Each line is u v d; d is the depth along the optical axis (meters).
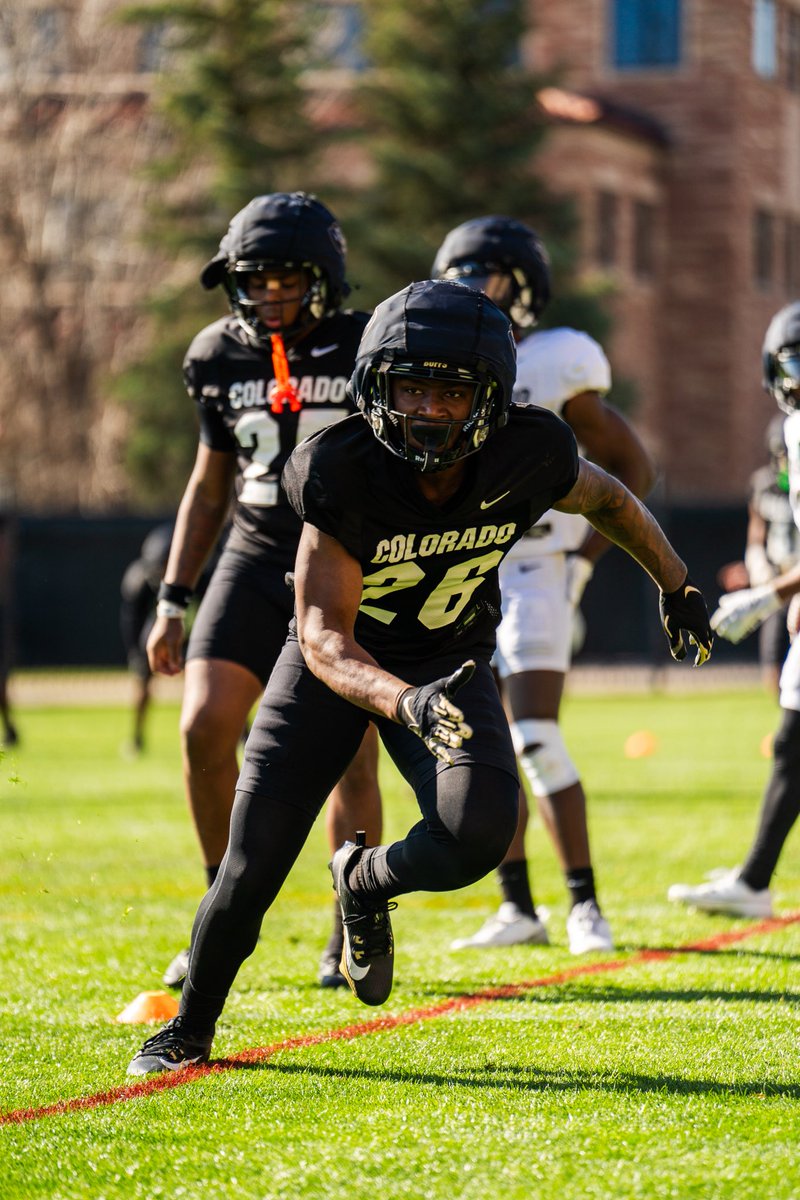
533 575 16.31
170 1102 10.59
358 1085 10.95
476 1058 11.61
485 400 9.85
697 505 67.50
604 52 102.25
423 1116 10.18
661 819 26.42
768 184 105.25
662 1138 9.66
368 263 78.12
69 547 67.62
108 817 27.22
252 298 13.60
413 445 9.88
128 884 20.62
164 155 84.62
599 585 65.81
